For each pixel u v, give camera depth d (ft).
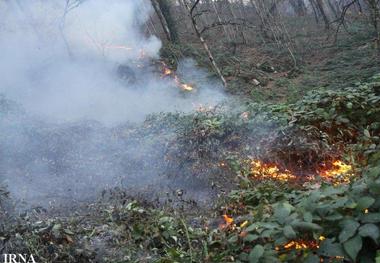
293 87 44.39
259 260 10.00
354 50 52.90
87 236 14.17
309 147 21.15
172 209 16.97
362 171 15.47
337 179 17.30
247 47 66.54
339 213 10.03
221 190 19.29
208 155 23.13
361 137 22.02
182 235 14.12
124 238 14.32
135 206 16.28
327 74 46.47
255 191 17.08
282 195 15.83
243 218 12.78
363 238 9.42
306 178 19.40
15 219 15.65
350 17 76.38
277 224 10.61
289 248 10.28
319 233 9.82
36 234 13.60
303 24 78.84
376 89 25.84
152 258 12.78
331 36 65.67
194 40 71.20
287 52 61.11
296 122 24.16
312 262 9.37
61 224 14.53
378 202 9.89
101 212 17.49
